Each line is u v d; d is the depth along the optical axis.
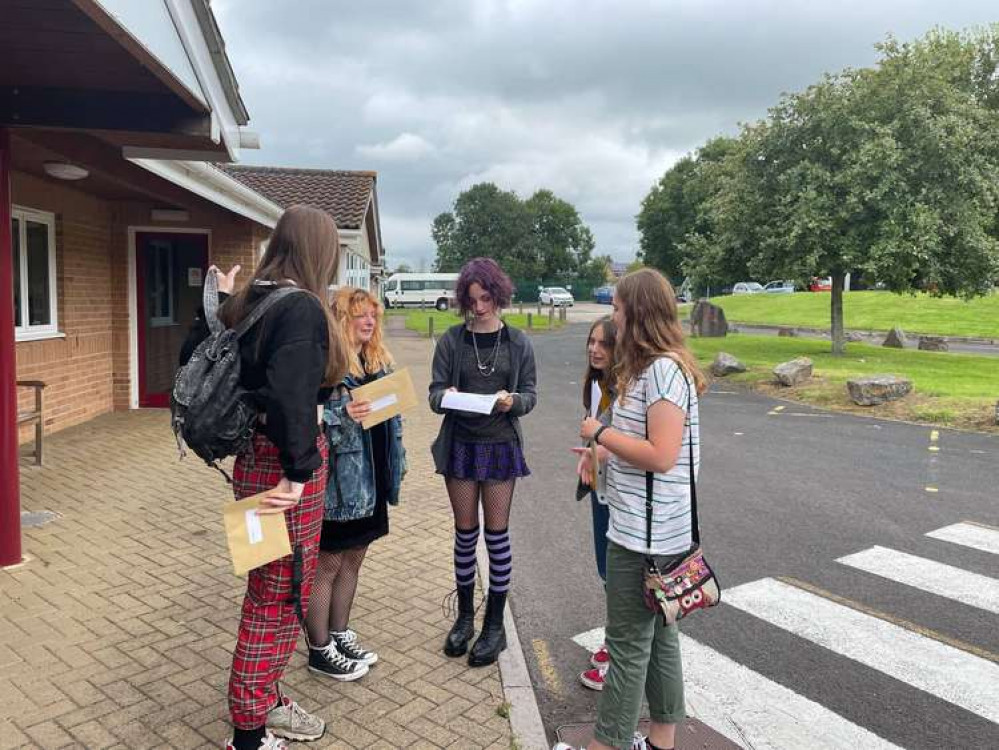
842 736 3.40
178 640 4.02
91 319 10.09
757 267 19.44
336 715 3.40
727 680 3.88
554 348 23.75
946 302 34.81
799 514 6.72
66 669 3.70
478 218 87.56
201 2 3.88
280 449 2.62
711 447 9.58
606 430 2.79
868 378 12.62
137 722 3.27
